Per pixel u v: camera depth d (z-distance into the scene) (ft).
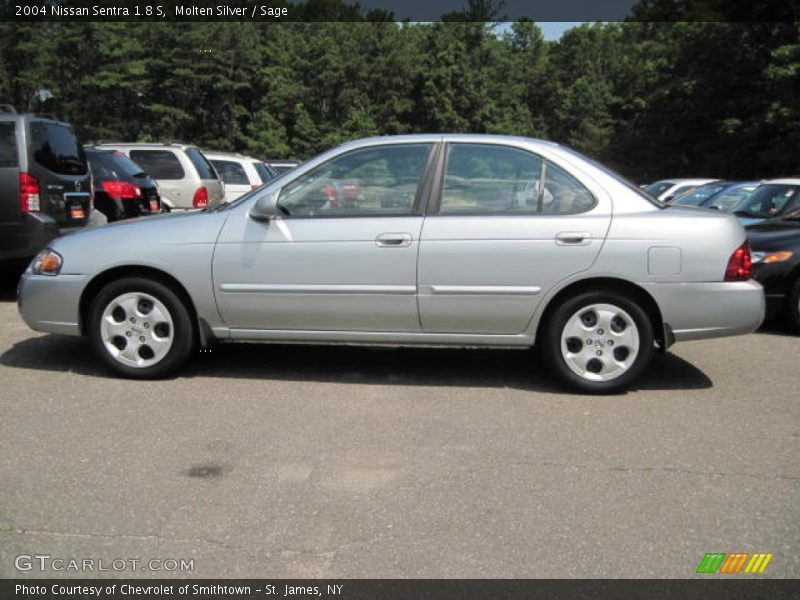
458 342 16.98
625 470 12.60
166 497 11.45
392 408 15.75
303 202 17.13
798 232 24.58
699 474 12.46
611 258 16.11
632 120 164.76
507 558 9.78
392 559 9.77
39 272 17.72
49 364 18.79
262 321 17.25
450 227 16.46
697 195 50.34
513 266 16.30
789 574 9.48
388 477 12.26
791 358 20.62
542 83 226.17
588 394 16.76
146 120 143.02
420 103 181.68
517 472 12.48
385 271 16.58
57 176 26.61
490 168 16.80
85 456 12.96
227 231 17.04
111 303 17.35
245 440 13.82
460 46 181.06
